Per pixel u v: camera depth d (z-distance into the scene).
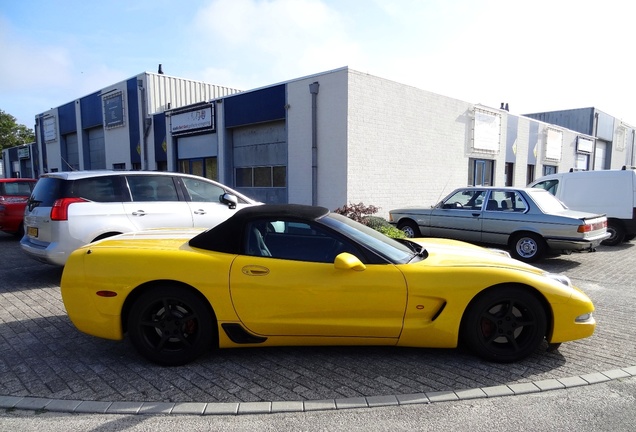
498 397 2.93
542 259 8.43
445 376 3.23
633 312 4.88
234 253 3.46
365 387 3.06
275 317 3.36
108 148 21.36
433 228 9.38
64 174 5.96
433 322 3.38
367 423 2.61
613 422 2.63
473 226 8.66
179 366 3.42
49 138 26.95
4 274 6.63
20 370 3.36
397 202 13.12
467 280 3.38
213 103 15.03
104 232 5.79
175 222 6.38
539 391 3.02
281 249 3.48
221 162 15.07
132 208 6.06
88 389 3.05
